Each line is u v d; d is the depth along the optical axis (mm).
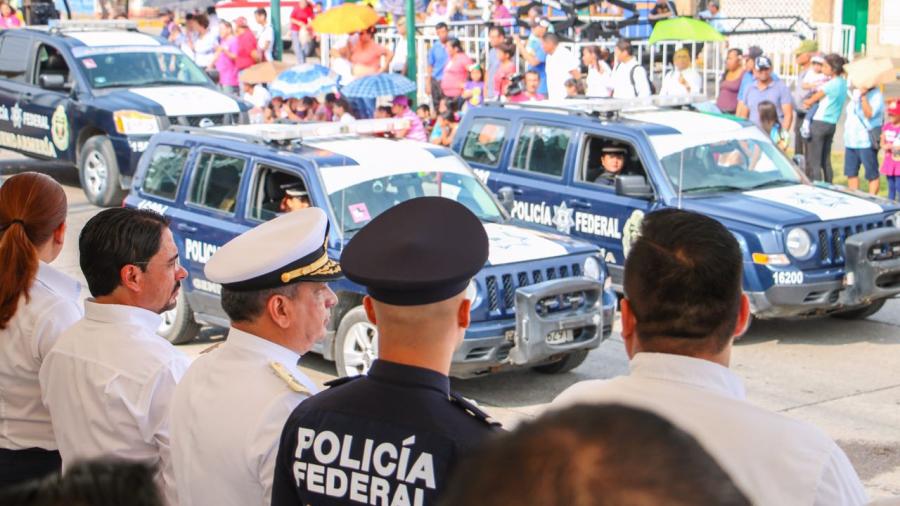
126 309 4656
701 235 3324
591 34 25359
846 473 3145
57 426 4668
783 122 19297
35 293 5027
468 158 15141
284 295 4176
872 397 10578
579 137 13875
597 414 1359
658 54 25625
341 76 23109
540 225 14180
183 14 30859
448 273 3289
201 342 12781
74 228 17953
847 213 12414
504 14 27453
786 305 12047
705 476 1304
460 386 11188
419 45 26891
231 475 3986
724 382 3289
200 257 12094
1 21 31641
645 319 3338
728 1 33500
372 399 3318
